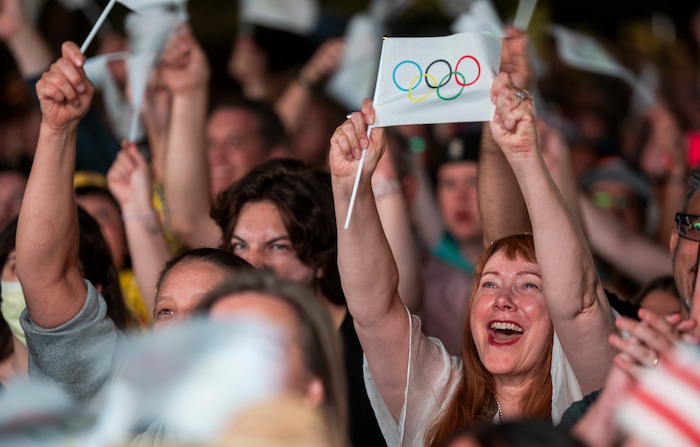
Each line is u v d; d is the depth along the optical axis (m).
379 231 8.73
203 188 12.99
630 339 6.40
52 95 8.64
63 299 8.92
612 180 16.31
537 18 21.12
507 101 8.19
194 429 4.82
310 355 5.93
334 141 8.55
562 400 8.66
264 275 6.21
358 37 17.02
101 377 9.02
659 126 17.56
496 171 10.64
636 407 4.91
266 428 4.83
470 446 5.31
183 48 13.05
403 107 8.49
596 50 13.43
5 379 10.62
